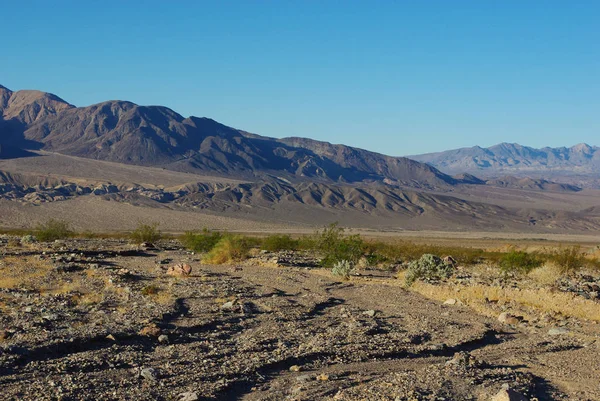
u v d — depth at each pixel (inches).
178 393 366.6
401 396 346.9
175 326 564.1
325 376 406.6
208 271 1076.5
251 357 459.8
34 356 435.5
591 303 772.0
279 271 1107.3
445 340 546.9
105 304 671.1
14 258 1142.3
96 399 350.6
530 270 1194.0
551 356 494.3
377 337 544.4
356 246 1299.2
